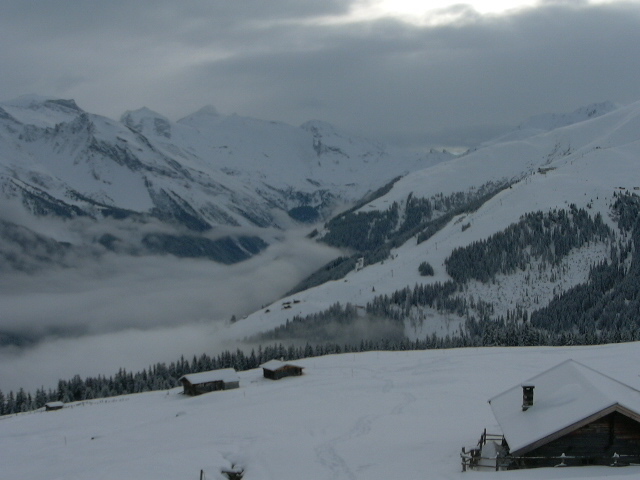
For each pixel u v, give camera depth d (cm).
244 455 5141
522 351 11338
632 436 3803
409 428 5697
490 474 3747
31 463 6128
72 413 9569
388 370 10281
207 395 9919
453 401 7012
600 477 3375
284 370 11062
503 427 4103
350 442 5294
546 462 3825
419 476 4019
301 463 4731
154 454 5569
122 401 10744
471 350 12231
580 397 4053
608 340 15250
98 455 6028
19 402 16325
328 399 7894
